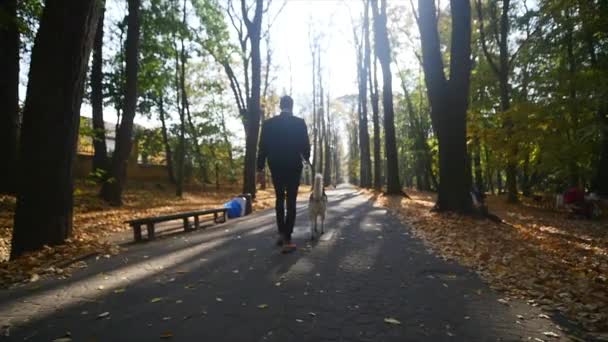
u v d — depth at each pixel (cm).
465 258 502
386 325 279
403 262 479
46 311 304
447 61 2373
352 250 550
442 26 2316
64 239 539
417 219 914
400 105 4153
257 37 1720
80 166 2445
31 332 264
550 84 1522
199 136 2897
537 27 1758
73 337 255
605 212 1347
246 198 1179
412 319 292
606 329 276
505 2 1891
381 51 2109
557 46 1742
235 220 991
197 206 1583
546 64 1942
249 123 1766
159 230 803
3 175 1120
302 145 541
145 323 280
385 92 2136
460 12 940
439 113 981
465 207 947
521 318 296
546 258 520
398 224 859
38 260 463
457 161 958
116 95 1886
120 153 1395
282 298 337
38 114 516
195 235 718
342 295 347
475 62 2319
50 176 522
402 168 5484
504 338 259
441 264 470
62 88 527
